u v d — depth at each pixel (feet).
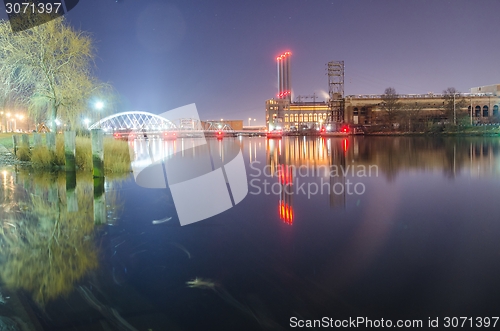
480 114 344.49
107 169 54.44
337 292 14.53
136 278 15.96
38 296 14.47
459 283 15.10
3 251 19.48
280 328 12.32
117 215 27.35
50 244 20.59
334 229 22.97
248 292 14.62
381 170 53.36
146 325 12.55
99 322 12.71
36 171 53.72
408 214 26.63
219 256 18.47
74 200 33.04
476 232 21.99
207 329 12.31
